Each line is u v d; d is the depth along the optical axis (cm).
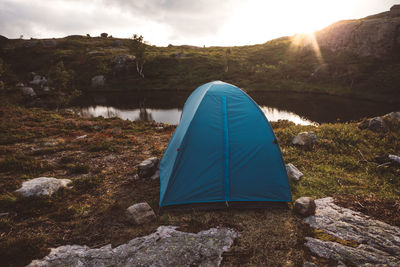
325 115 3102
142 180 612
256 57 8356
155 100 4441
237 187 482
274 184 486
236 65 7444
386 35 6131
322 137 920
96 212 465
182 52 8131
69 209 470
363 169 664
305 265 326
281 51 8669
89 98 4653
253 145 488
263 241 377
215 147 480
